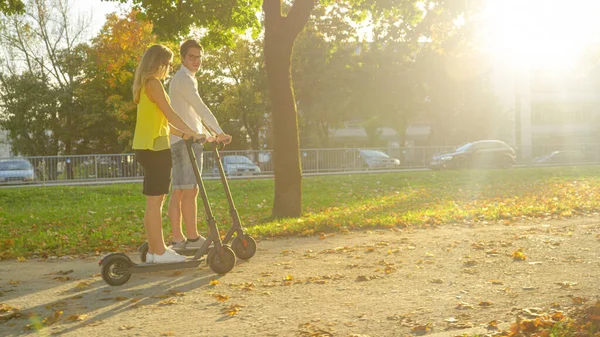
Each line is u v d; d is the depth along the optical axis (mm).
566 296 4832
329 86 44531
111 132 46750
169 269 5973
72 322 4562
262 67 44500
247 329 4250
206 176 28422
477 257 6695
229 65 46062
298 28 12359
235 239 6875
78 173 27938
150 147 5871
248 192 20500
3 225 13055
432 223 10352
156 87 5852
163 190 5957
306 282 5734
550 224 9789
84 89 43938
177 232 6879
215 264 6137
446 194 18141
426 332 4055
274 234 9484
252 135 47219
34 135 44156
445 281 5594
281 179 12594
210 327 4328
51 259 8234
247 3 15250
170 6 14117
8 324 4570
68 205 17922
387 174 26078
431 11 15922
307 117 46250
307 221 10617
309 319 4453
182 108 6852
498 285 5348
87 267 7262
